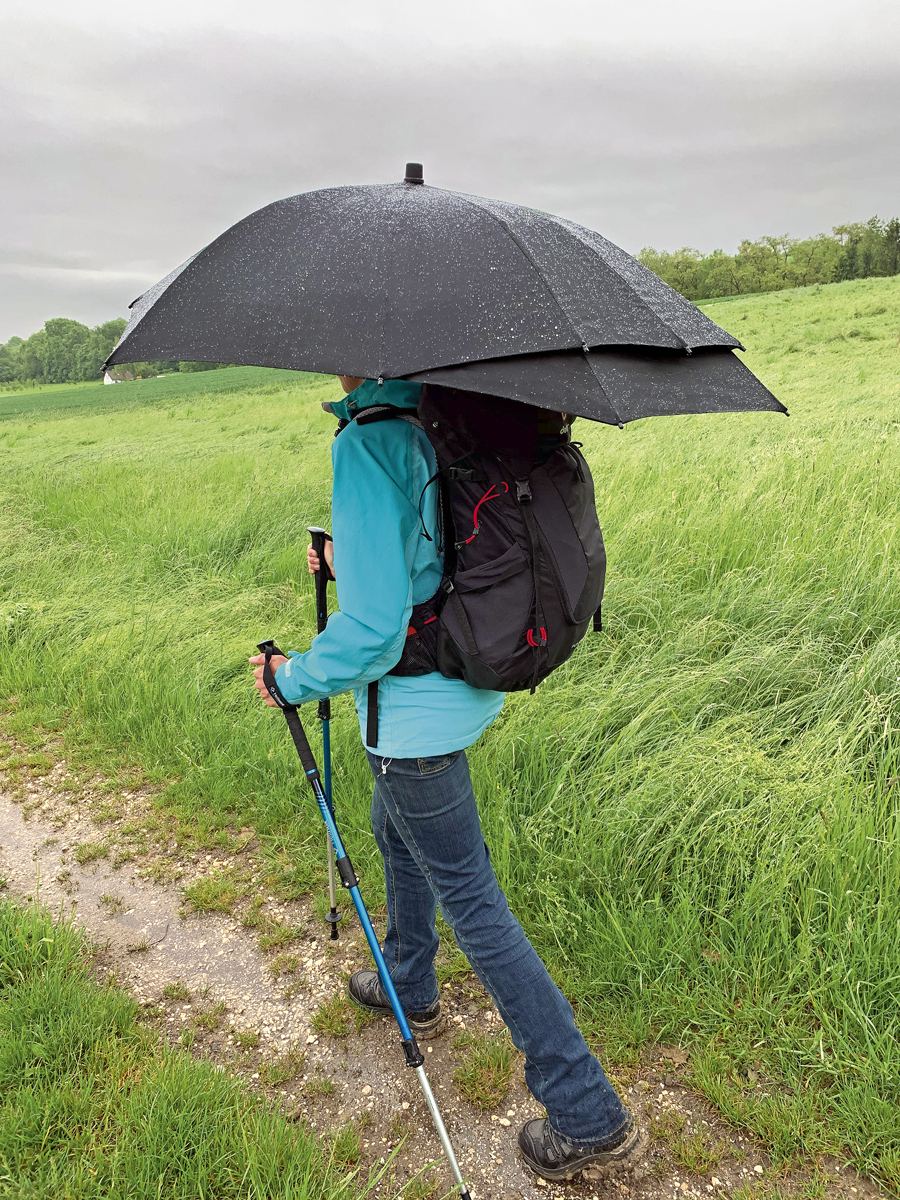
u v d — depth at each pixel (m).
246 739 3.38
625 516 5.12
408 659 1.48
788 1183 1.62
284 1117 1.85
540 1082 1.60
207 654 4.14
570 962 2.18
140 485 9.46
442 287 1.26
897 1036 1.82
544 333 1.21
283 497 7.30
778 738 2.76
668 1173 1.67
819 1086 1.79
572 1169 1.62
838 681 3.02
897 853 2.09
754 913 2.10
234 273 1.37
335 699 3.48
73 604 5.12
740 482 5.48
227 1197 1.61
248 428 20.75
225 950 2.42
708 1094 1.81
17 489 10.60
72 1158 1.68
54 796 3.34
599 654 3.59
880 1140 1.66
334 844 1.65
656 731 2.91
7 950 2.25
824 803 2.31
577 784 2.72
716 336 1.53
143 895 2.69
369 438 1.42
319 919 2.53
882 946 1.95
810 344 21.64
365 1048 2.04
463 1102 1.88
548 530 1.39
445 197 1.49
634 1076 1.88
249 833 2.98
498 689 1.43
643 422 10.78
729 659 3.27
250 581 5.38
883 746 2.65
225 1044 2.07
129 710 3.71
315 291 1.29
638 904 2.25
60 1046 1.94
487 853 1.65
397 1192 1.67
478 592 1.39
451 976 2.25
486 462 1.38
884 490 4.94
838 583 3.75
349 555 1.38
